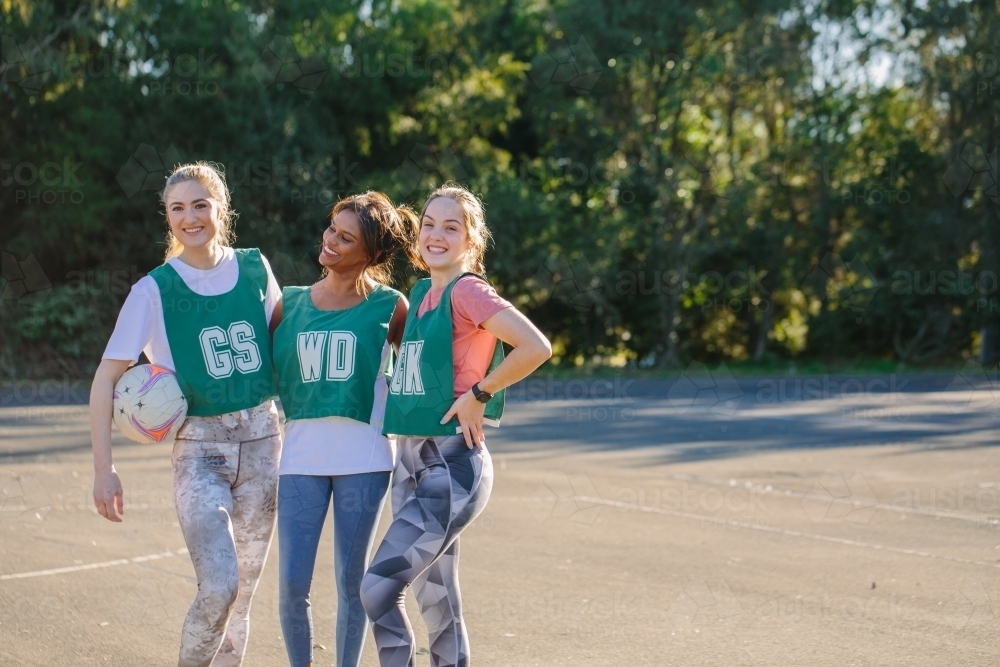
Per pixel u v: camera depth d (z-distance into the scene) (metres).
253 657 4.28
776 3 28.69
